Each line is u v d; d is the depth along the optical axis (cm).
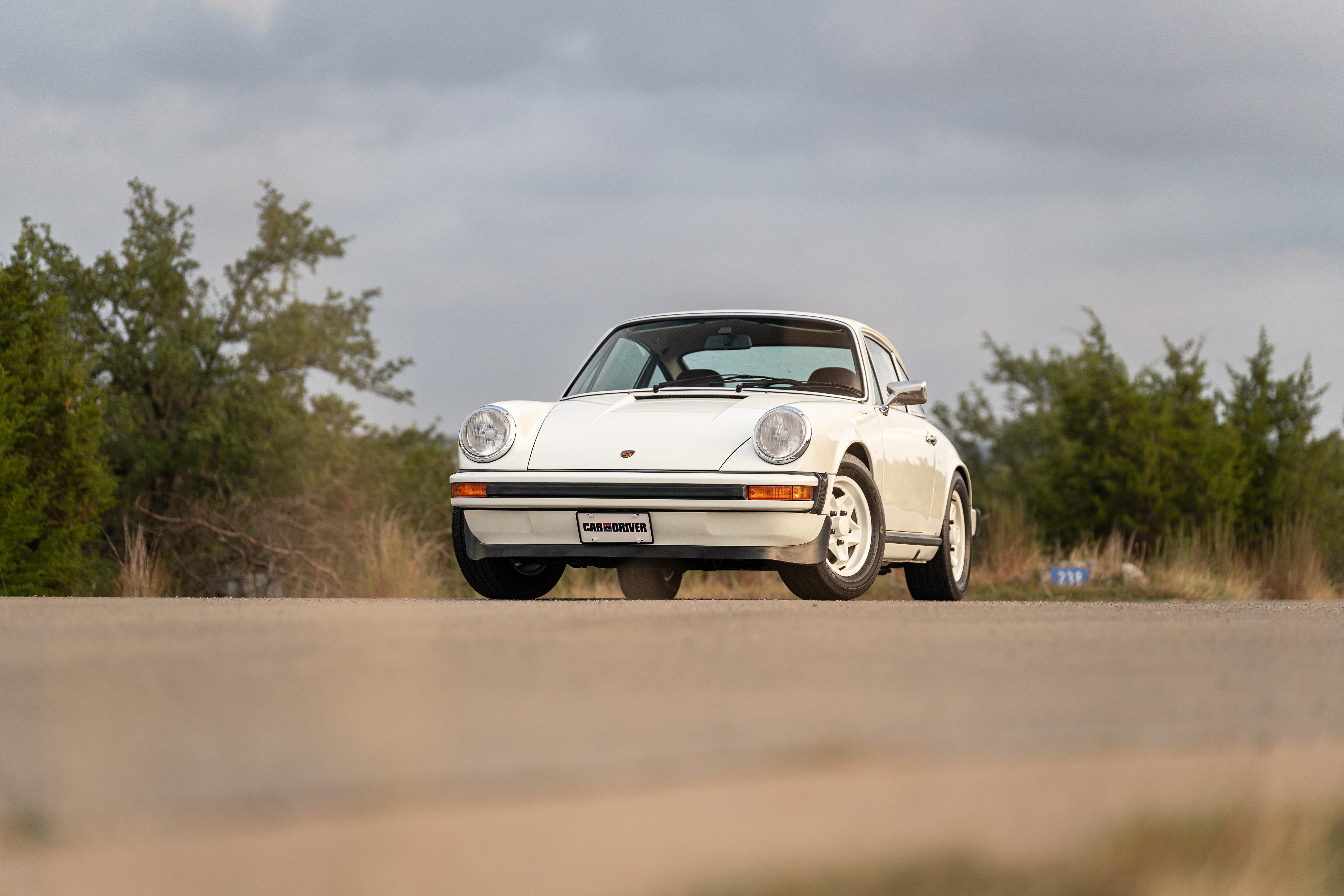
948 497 1450
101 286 5631
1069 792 260
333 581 3575
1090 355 3822
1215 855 228
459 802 250
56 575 3303
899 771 277
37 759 298
